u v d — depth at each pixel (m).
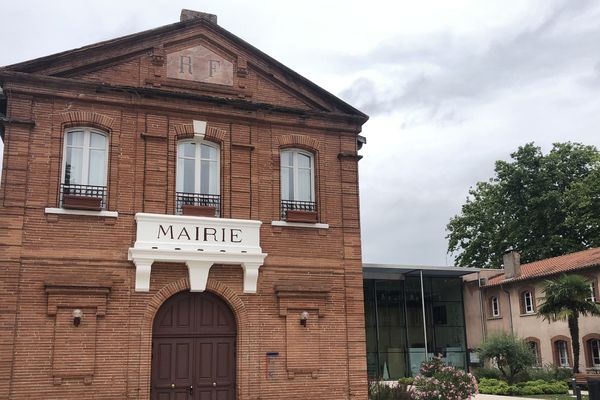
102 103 15.20
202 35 16.59
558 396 23.66
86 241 14.30
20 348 13.28
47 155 14.47
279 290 15.62
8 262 13.59
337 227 16.81
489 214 44.16
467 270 33.34
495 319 34.56
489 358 28.91
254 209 16.02
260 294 15.59
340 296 16.36
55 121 14.71
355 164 17.47
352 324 16.27
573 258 32.25
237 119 16.44
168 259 14.72
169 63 16.12
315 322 15.88
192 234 15.08
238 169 16.14
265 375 15.16
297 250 16.22
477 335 34.94
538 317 29.39
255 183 16.20
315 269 16.25
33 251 13.85
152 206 15.04
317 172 17.02
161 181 15.27
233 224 15.52
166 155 15.48
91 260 14.23
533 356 28.02
